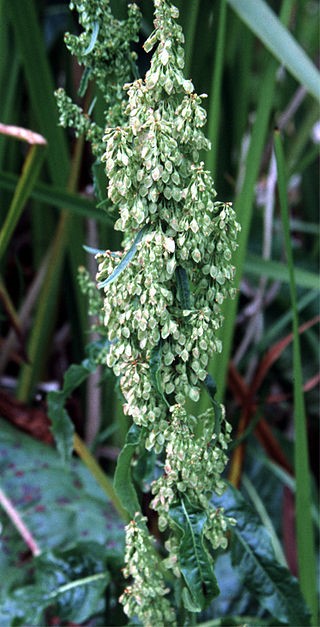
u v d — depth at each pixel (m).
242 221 0.75
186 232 0.48
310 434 1.11
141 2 0.85
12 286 1.15
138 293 0.49
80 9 0.57
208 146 0.48
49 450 0.95
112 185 0.48
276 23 0.73
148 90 0.47
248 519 0.65
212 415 0.55
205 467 0.53
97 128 0.61
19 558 0.84
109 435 1.00
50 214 1.07
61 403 0.66
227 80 0.99
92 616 0.80
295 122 1.28
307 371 1.16
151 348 0.50
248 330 1.02
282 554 0.91
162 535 0.79
